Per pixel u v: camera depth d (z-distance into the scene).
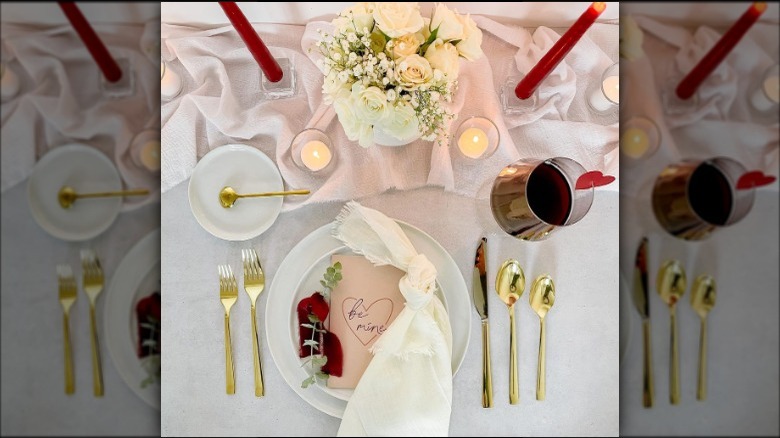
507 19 0.81
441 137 0.75
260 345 0.78
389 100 0.67
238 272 0.79
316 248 0.78
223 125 0.79
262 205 0.78
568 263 0.80
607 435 0.80
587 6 0.80
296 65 0.80
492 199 0.76
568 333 0.80
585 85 0.80
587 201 0.65
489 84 0.80
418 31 0.68
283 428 0.78
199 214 0.77
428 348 0.73
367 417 0.73
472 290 0.79
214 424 0.78
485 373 0.79
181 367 0.78
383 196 0.79
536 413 0.80
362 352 0.76
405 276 0.73
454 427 0.79
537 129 0.80
